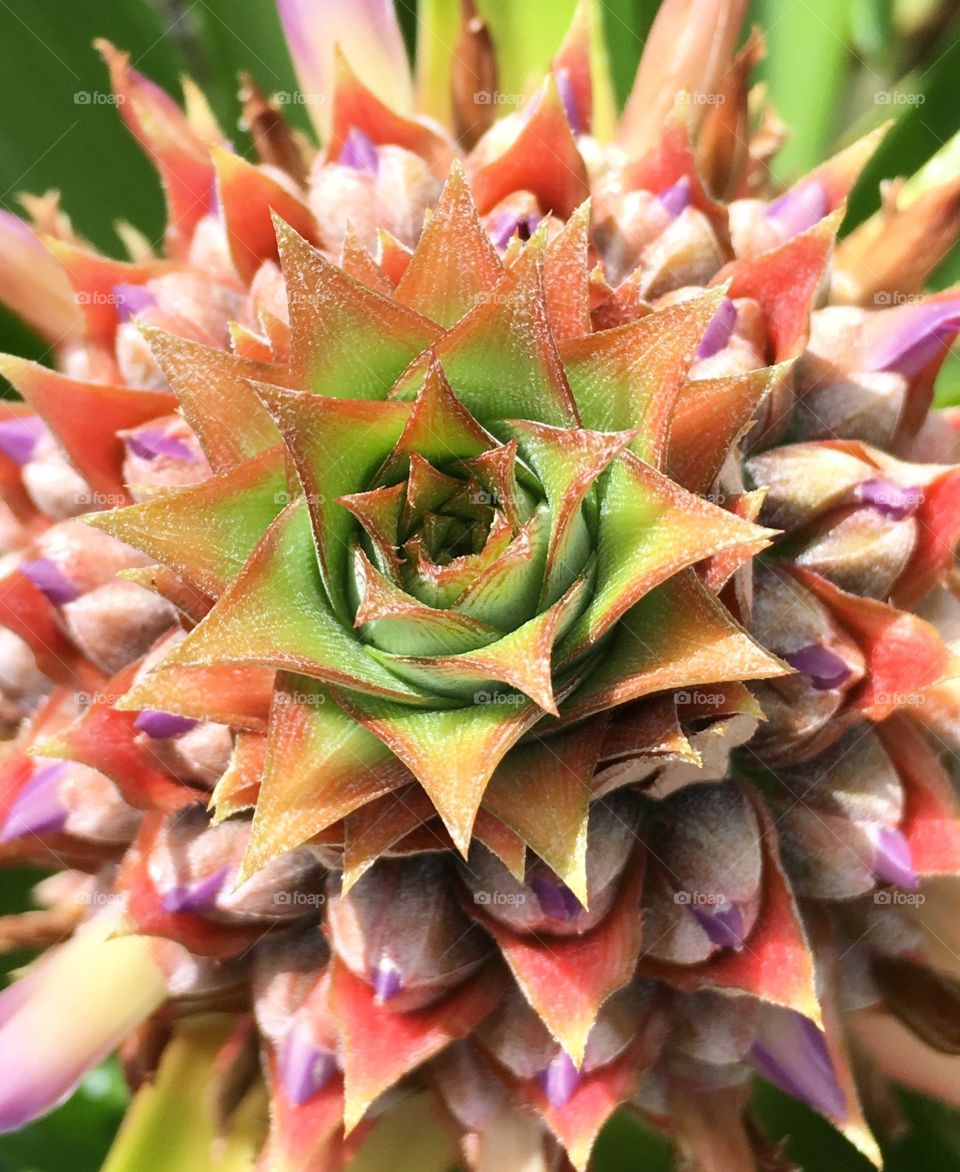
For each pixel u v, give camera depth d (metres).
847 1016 0.09
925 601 0.09
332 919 0.08
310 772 0.06
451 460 0.06
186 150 0.10
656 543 0.06
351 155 0.10
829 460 0.08
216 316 0.09
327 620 0.06
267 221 0.09
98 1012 0.09
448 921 0.08
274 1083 0.08
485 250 0.06
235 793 0.06
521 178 0.09
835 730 0.08
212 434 0.06
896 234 0.11
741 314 0.08
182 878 0.08
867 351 0.09
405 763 0.06
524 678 0.05
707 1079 0.09
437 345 0.06
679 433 0.06
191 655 0.05
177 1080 0.10
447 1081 0.08
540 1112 0.08
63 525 0.09
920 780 0.08
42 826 0.09
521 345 0.06
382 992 0.07
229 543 0.06
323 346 0.06
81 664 0.09
